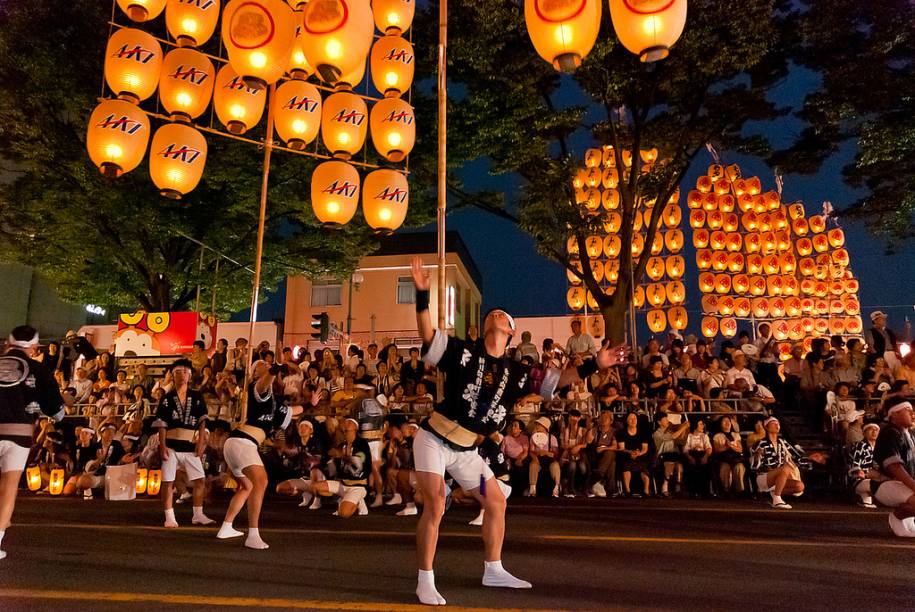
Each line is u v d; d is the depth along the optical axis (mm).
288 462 10648
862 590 4246
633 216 17141
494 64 15094
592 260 18031
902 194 16781
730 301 18594
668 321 17281
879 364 12695
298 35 8062
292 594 4035
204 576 4547
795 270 19562
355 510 8312
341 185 8406
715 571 4793
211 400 10984
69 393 13906
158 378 15500
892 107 15469
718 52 14906
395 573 4664
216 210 17516
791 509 8672
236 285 21359
